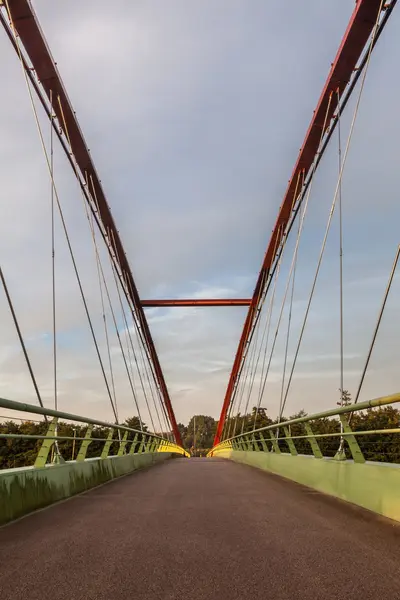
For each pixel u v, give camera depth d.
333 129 22.25
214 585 3.17
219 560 3.77
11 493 5.68
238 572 3.45
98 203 28.19
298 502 7.09
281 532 4.83
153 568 3.56
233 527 5.11
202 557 3.87
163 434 42.84
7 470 6.05
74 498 7.72
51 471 7.22
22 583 3.22
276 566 3.60
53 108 22.12
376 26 17.39
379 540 4.46
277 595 2.98
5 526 5.22
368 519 5.58
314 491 8.65
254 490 8.84
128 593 3.02
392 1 16.56
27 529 5.04
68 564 3.68
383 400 5.78
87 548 4.18
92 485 9.62
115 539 4.54
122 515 5.93
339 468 7.75
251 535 4.69
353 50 19.12
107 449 11.63
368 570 3.49
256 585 3.17
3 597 2.96
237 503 7.00
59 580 3.29
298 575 3.38
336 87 20.64
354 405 6.75
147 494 8.25
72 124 22.59
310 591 3.05
